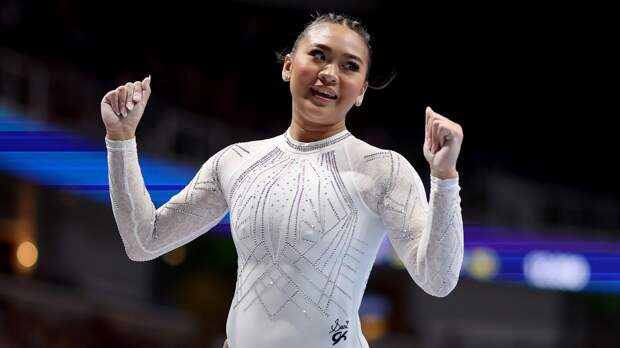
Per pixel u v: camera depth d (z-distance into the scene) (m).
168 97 20.31
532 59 28.00
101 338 16.64
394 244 3.73
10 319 14.81
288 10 24.17
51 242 16.38
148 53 20.58
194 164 18.66
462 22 27.28
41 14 17.92
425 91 26.53
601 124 28.44
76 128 15.99
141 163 17.09
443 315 24.41
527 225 26.19
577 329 26.25
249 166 3.94
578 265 26.45
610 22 28.02
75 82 17.41
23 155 15.15
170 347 18.50
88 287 17.25
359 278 3.77
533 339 25.64
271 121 22.97
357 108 24.80
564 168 27.89
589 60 28.36
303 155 3.85
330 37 3.85
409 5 26.34
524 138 27.66
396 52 26.09
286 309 3.65
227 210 4.17
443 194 3.46
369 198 3.72
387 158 3.77
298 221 3.67
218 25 22.86
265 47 23.52
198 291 19.94
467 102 27.17
